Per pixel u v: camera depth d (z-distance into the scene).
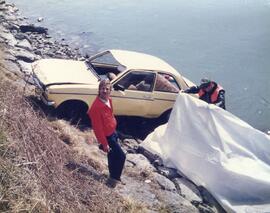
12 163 6.42
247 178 9.22
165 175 9.79
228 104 16.47
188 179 9.79
